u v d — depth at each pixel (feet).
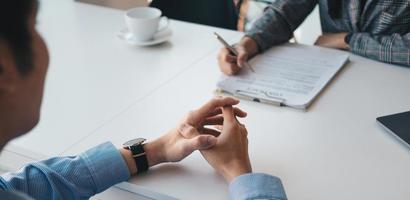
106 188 3.79
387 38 5.28
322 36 5.88
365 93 4.68
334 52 5.36
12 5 2.32
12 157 4.18
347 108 4.46
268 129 4.20
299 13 5.88
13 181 3.63
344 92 4.70
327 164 3.82
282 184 3.58
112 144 3.92
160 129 4.23
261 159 3.87
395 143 4.02
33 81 2.57
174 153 3.82
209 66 5.19
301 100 4.50
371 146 3.99
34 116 2.74
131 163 3.80
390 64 5.20
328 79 4.85
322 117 4.35
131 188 3.77
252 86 4.75
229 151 3.75
